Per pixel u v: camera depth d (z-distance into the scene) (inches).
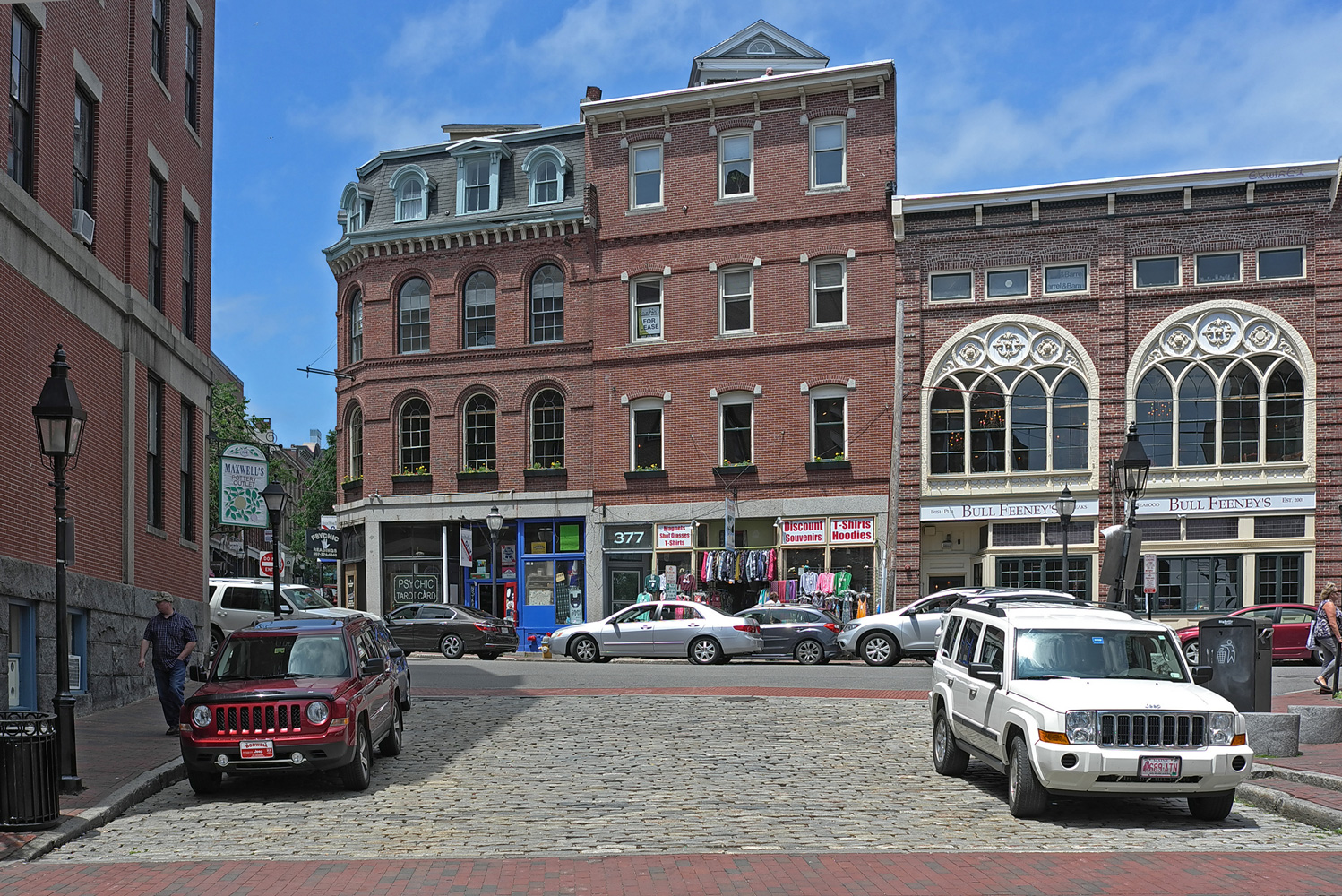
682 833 404.5
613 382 1473.9
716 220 1441.9
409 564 1553.9
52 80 687.1
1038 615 475.8
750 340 1419.8
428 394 1552.7
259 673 511.8
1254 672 551.5
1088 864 362.0
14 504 620.4
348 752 478.9
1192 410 1278.3
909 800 468.8
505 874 346.9
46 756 410.0
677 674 991.0
